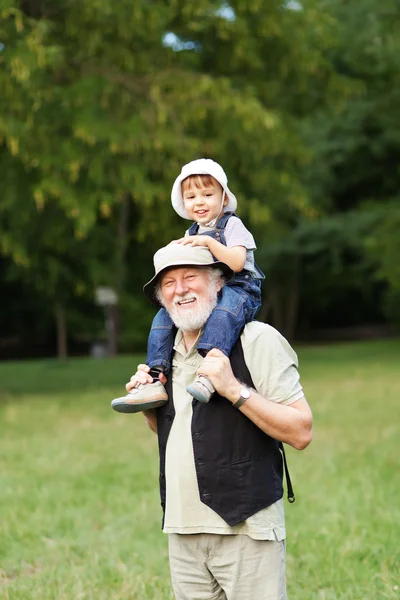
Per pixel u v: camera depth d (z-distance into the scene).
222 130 19.91
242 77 21.73
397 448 12.20
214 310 4.09
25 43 16.62
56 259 25.03
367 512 8.59
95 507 9.15
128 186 18.84
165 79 19.27
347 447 12.34
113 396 19.89
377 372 24.39
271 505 3.96
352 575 6.74
